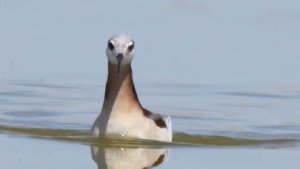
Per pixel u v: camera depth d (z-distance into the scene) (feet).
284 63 96.68
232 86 90.58
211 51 99.35
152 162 64.75
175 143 70.69
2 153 65.57
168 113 82.69
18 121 78.38
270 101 87.56
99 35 101.81
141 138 68.74
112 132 68.74
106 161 64.18
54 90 88.63
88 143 69.00
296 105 86.38
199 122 80.84
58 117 80.48
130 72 68.90
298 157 66.85
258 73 94.38
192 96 88.17
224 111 83.66
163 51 98.94
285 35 103.96
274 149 69.62
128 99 68.95
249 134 76.48
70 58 97.09
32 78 91.86
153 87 89.92
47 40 101.09
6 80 90.89
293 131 78.07
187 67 95.50
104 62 96.37
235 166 63.77
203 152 68.03
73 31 103.40
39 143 68.95
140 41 100.63
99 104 85.30
